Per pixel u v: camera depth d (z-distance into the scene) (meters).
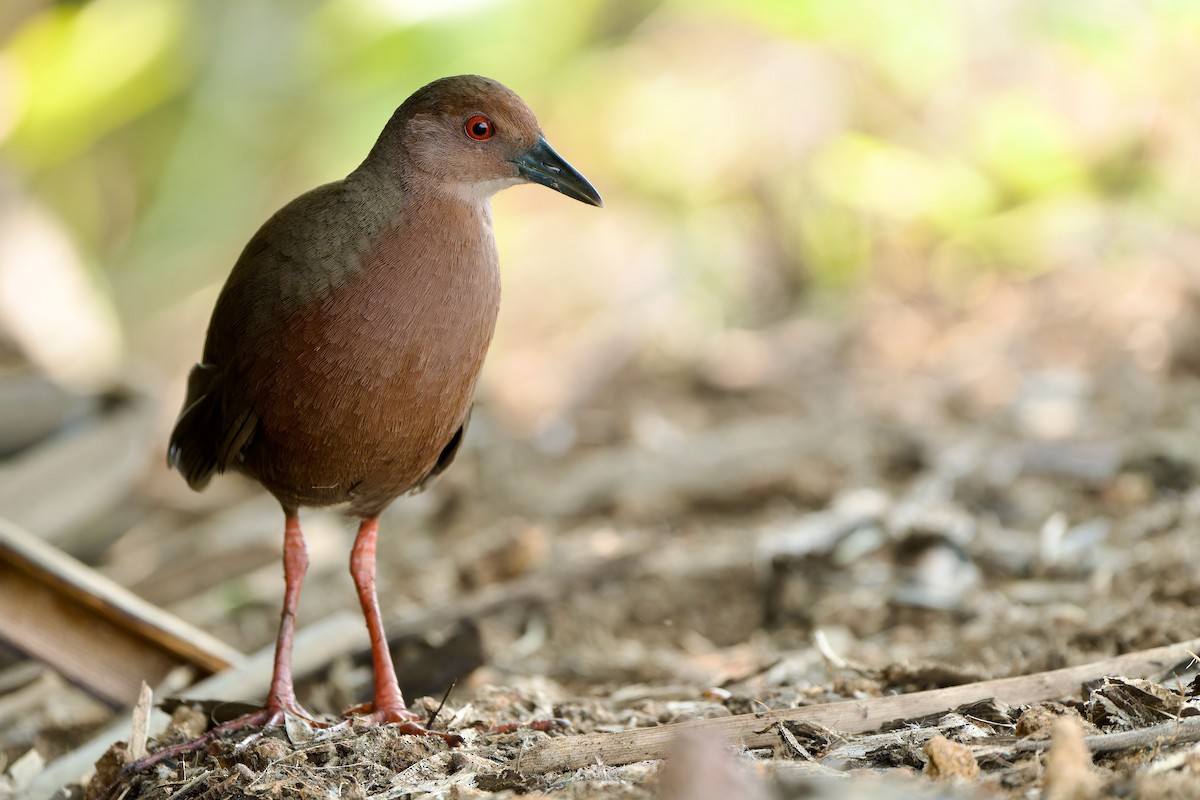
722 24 21.25
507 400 16.50
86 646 7.87
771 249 19.22
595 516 12.80
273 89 18.92
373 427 6.60
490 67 19.25
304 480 6.85
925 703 6.11
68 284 16.53
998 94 18.80
